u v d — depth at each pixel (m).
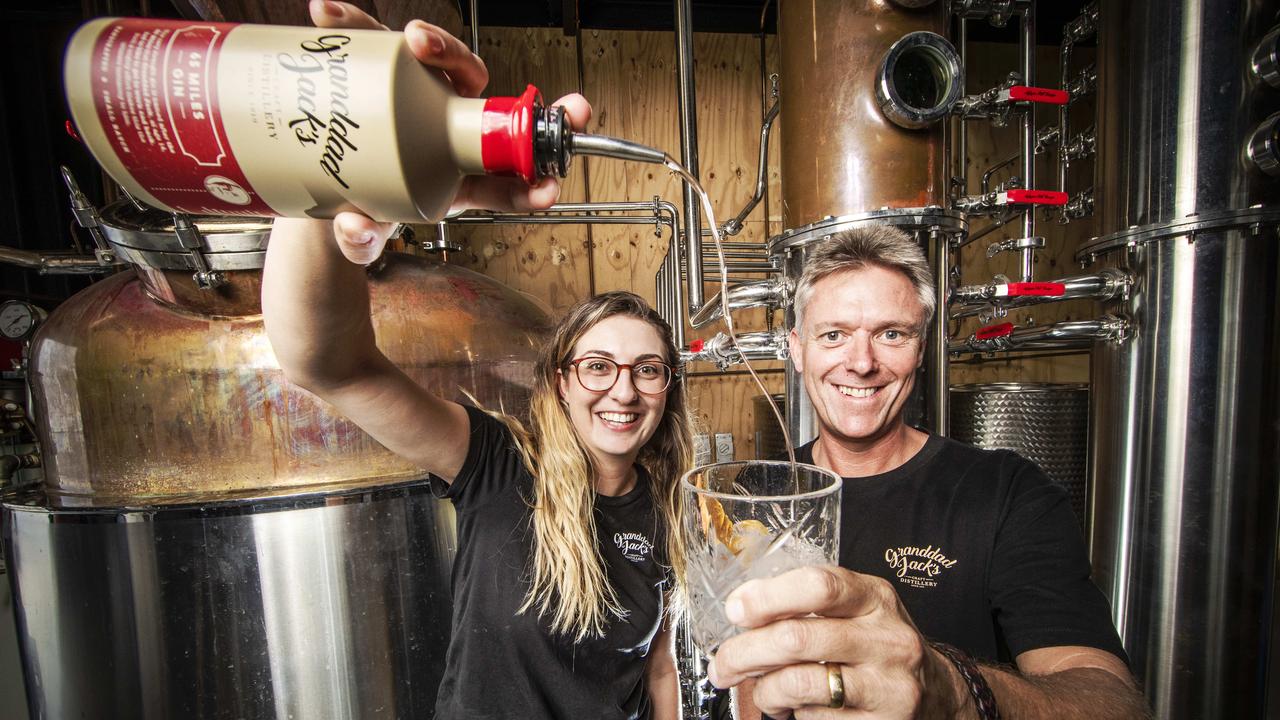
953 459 0.92
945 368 1.21
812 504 0.45
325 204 0.41
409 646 1.06
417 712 1.06
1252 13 1.10
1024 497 0.83
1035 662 0.71
